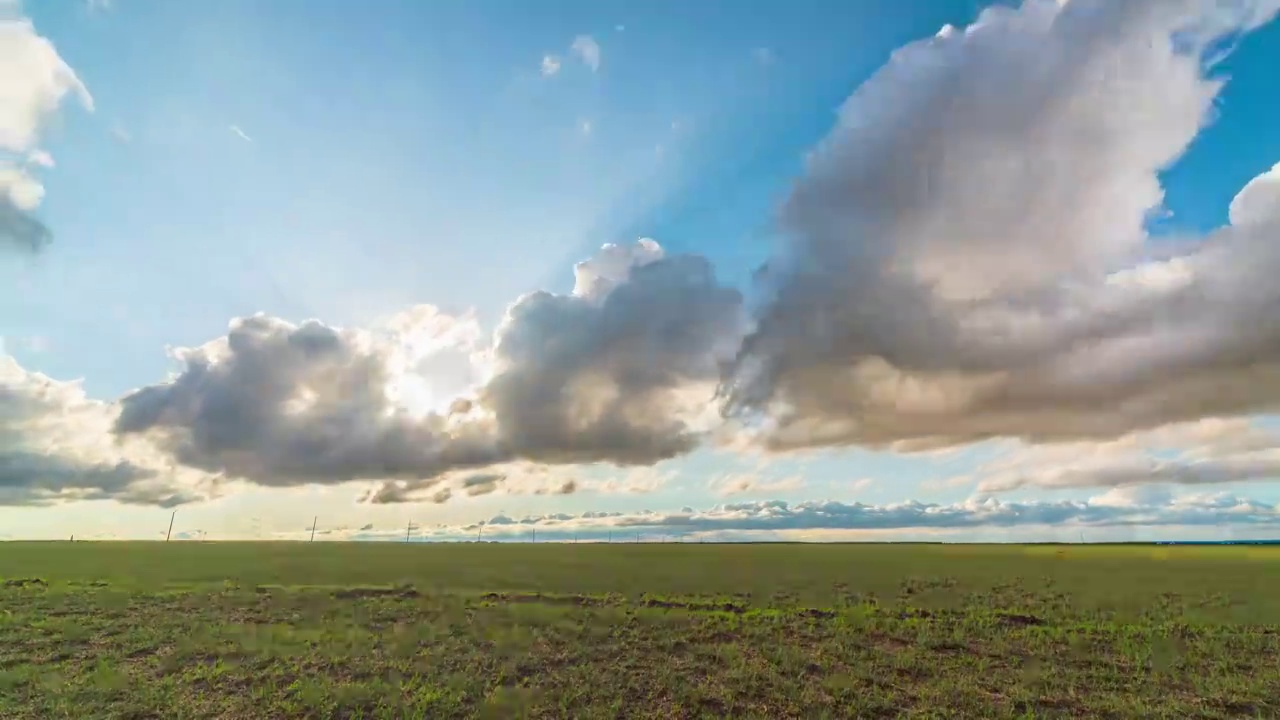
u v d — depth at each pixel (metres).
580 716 16.33
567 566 56.78
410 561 61.59
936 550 103.44
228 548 86.50
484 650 22.52
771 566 59.31
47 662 20.66
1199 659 21.73
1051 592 37.56
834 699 17.80
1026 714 16.83
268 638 23.38
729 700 17.62
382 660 20.95
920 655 22.23
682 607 31.52
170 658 20.73
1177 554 87.44
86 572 44.75
